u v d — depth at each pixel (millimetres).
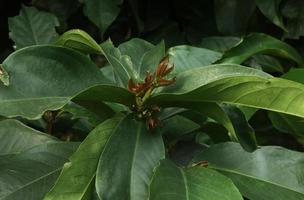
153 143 765
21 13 1268
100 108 822
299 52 1442
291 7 1355
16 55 756
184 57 989
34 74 759
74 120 1020
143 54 1024
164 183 713
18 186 749
